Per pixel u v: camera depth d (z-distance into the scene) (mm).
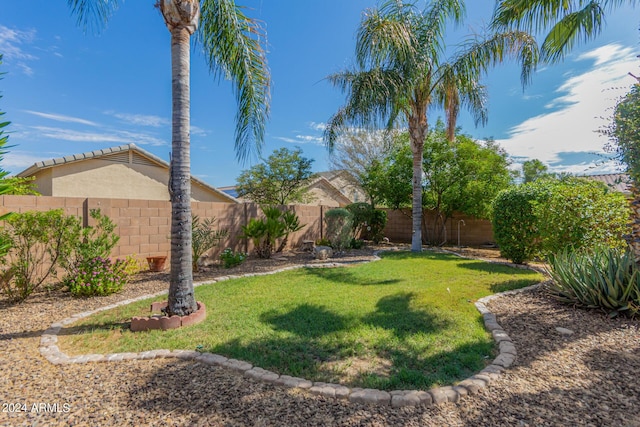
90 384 2436
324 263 8258
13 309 4422
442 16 9008
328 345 3119
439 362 2771
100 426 1963
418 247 10406
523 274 6441
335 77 9516
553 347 3068
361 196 26266
